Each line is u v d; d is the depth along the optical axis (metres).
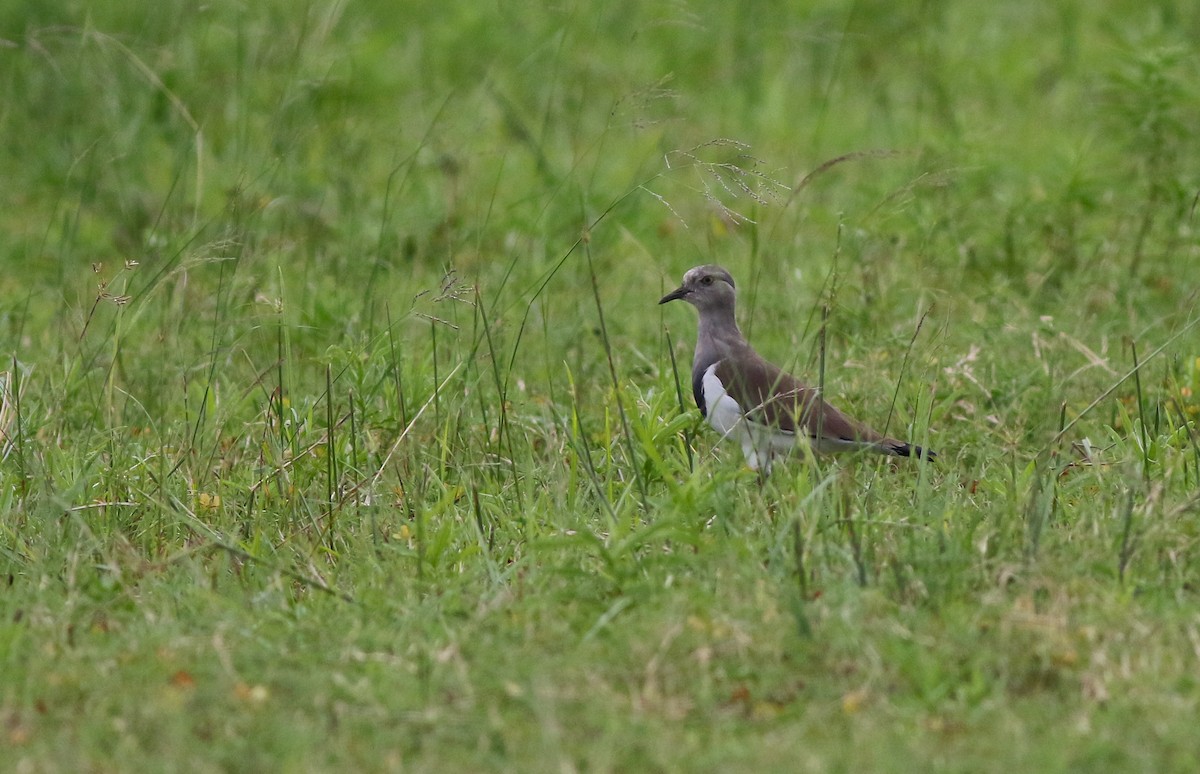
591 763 7.89
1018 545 9.95
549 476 11.49
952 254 15.89
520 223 17.42
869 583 9.57
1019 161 18.69
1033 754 7.81
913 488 11.27
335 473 11.74
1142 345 14.41
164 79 19.92
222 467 12.05
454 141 19.75
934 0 23.97
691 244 17.69
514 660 8.85
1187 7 22.98
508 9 23.20
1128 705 8.23
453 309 14.56
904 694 8.53
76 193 18.53
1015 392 13.19
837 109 21.72
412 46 22.52
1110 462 11.39
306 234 17.19
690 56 22.92
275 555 10.62
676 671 8.73
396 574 10.17
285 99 18.77
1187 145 17.75
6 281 16.78
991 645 8.88
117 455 11.95
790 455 11.50
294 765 7.82
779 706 8.53
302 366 14.52
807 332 14.24
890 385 13.33
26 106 19.83
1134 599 9.38
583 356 14.81
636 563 9.91
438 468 11.98
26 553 10.57
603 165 19.67
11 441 11.84
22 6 20.64
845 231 16.33
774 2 24.27
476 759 7.97
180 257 15.58
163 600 9.87
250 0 21.52
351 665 8.95
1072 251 16.06
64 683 8.62
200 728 8.23
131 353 14.68
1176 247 15.91
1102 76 20.25
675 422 11.20
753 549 9.84
